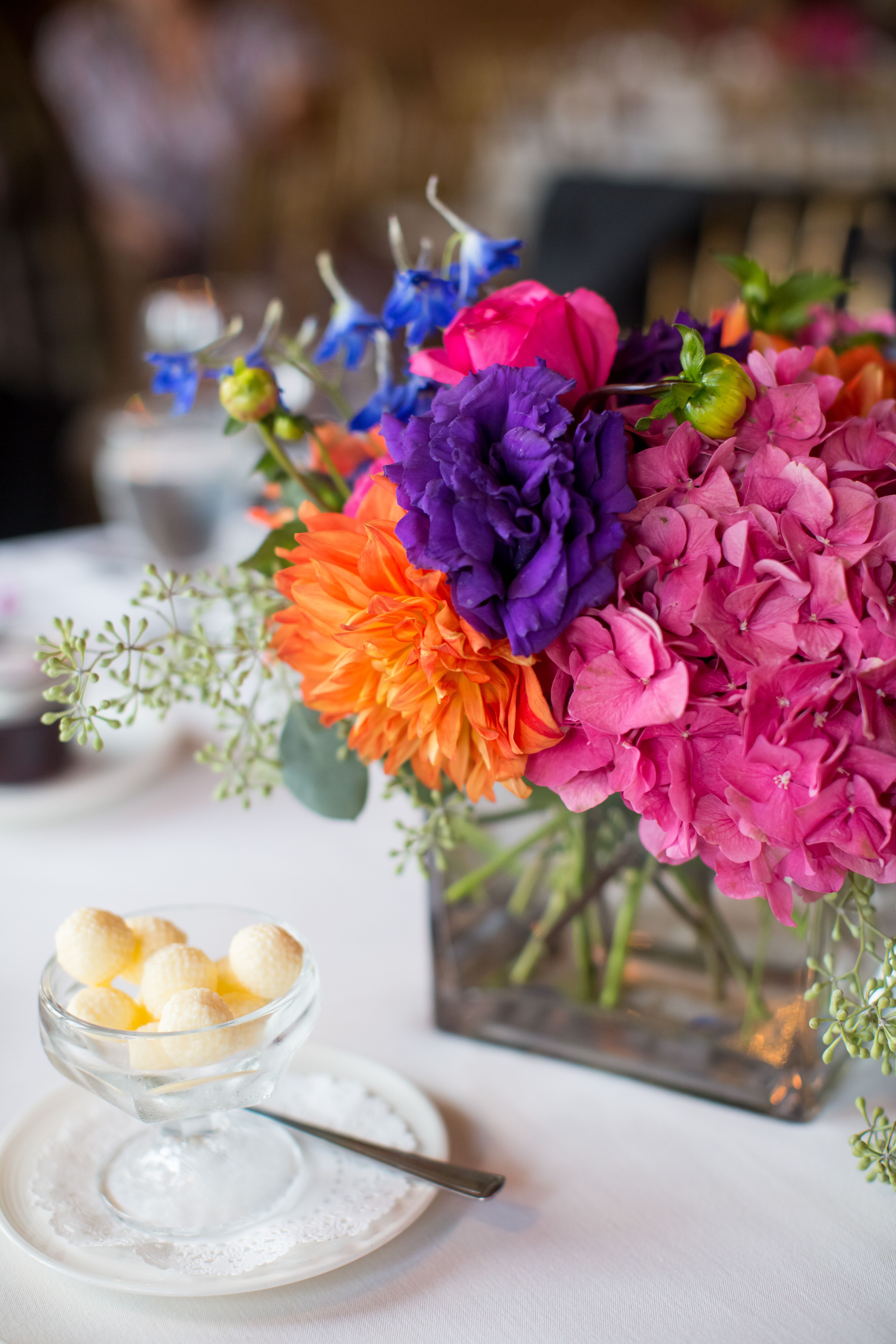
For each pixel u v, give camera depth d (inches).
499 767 22.9
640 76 136.6
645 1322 21.7
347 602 22.5
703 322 25.3
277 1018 22.1
